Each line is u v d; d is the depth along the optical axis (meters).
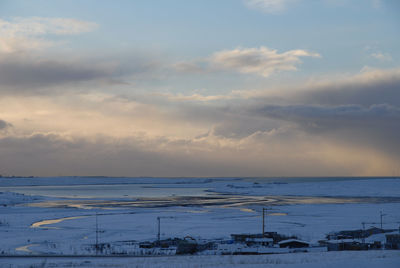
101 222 103.00
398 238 63.84
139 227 92.69
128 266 34.97
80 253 57.56
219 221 105.19
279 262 35.88
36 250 60.72
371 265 32.47
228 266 33.19
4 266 37.62
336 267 32.06
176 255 53.22
